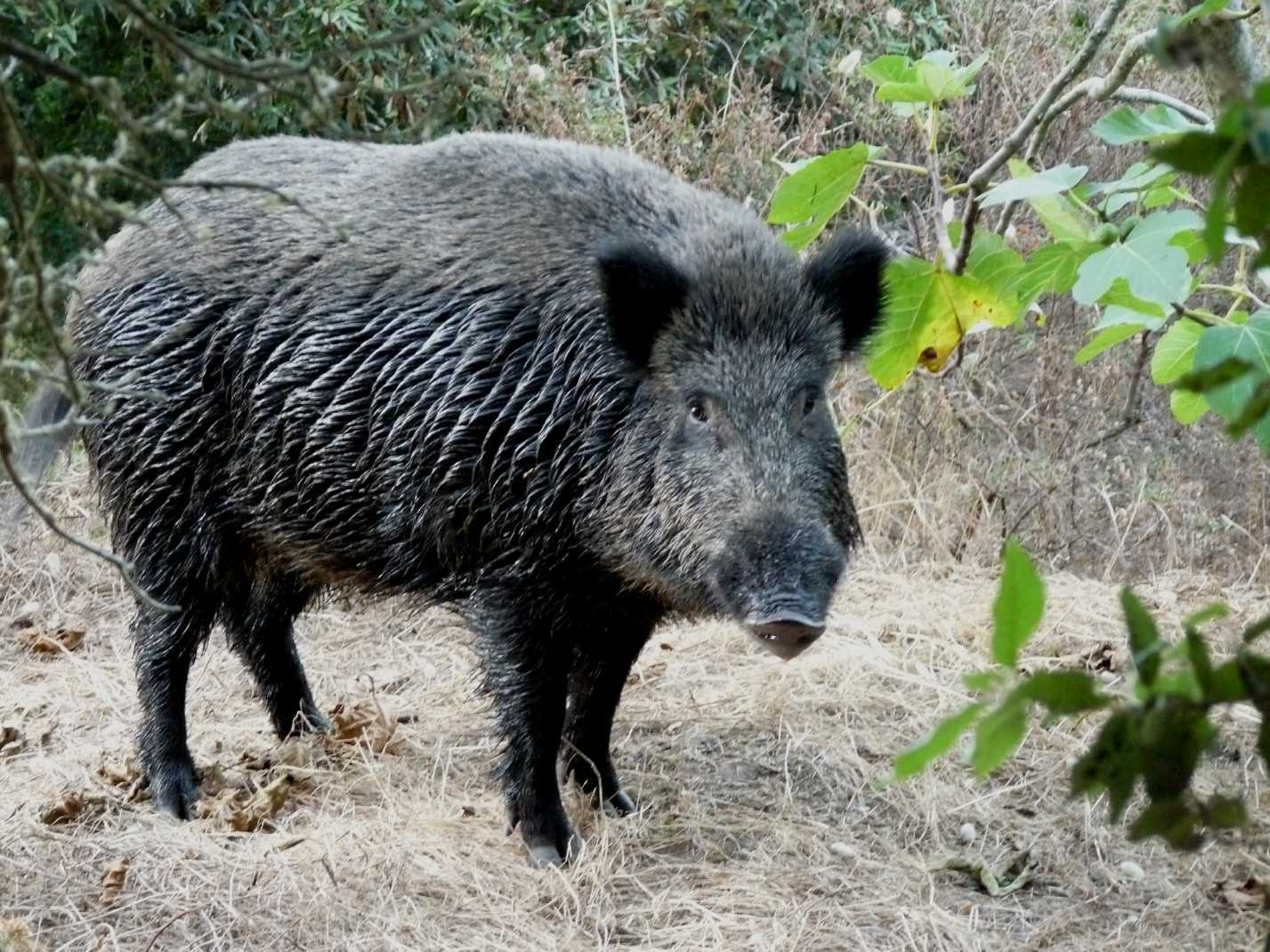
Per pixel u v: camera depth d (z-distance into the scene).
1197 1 4.25
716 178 9.55
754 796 5.88
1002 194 4.69
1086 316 9.36
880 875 5.24
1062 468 8.80
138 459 5.84
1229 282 8.85
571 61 10.59
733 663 7.27
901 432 8.95
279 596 6.37
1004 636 1.64
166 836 5.44
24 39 9.98
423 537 5.47
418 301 5.45
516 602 5.34
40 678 7.27
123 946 4.68
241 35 9.95
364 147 6.05
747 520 4.64
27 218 2.66
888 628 7.55
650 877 5.25
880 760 6.17
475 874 5.19
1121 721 1.69
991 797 5.74
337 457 5.54
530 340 5.26
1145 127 4.29
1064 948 4.80
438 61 9.77
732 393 4.84
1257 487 9.25
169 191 6.05
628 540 5.03
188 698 7.04
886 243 5.32
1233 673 1.63
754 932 4.82
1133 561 8.66
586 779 5.86
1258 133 1.38
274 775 6.12
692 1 11.60
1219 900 5.06
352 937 4.80
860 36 11.68
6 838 5.38
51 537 8.52
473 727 6.64
